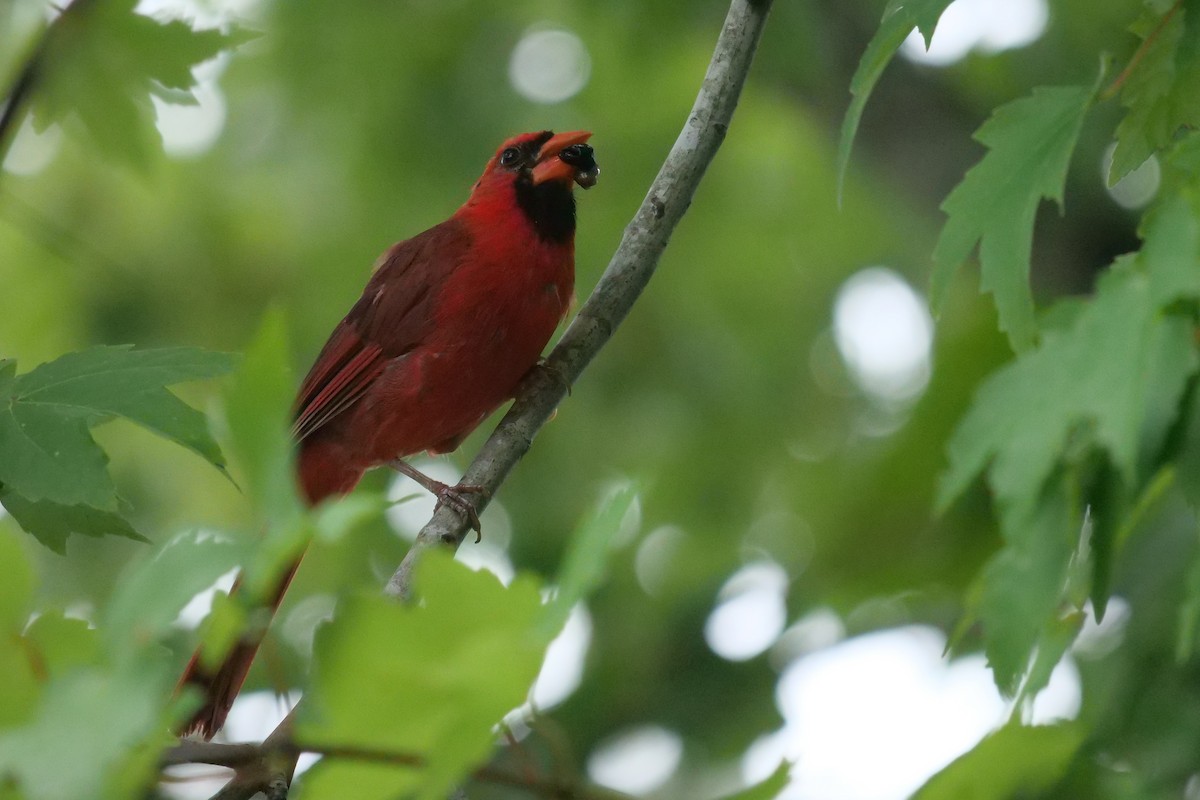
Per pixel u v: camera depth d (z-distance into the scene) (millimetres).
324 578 14453
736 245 17547
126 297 16328
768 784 3438
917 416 9773
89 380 5410
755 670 13281
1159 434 4270
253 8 16422
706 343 17156
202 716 5992
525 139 10023
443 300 9570
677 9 14109
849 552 10656
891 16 5785
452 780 3021
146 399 5336
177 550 3062
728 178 17578
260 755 3336
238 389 3094
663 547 16062
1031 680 4727
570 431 16656
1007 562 4691
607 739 13625
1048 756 3742
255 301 16719
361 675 2988
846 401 16969
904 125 13203
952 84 13195
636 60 14445
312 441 10023
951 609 10508
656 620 14461
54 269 16203
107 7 7977
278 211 17281
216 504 15250
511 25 16875
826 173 17281
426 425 9820
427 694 2990
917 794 3766
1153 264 4160
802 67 13914
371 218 16750
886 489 10125
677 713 13391
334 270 16641
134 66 8141
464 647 2961
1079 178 11922
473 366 9633
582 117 16672
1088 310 4324
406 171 16750
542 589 3047
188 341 16484
